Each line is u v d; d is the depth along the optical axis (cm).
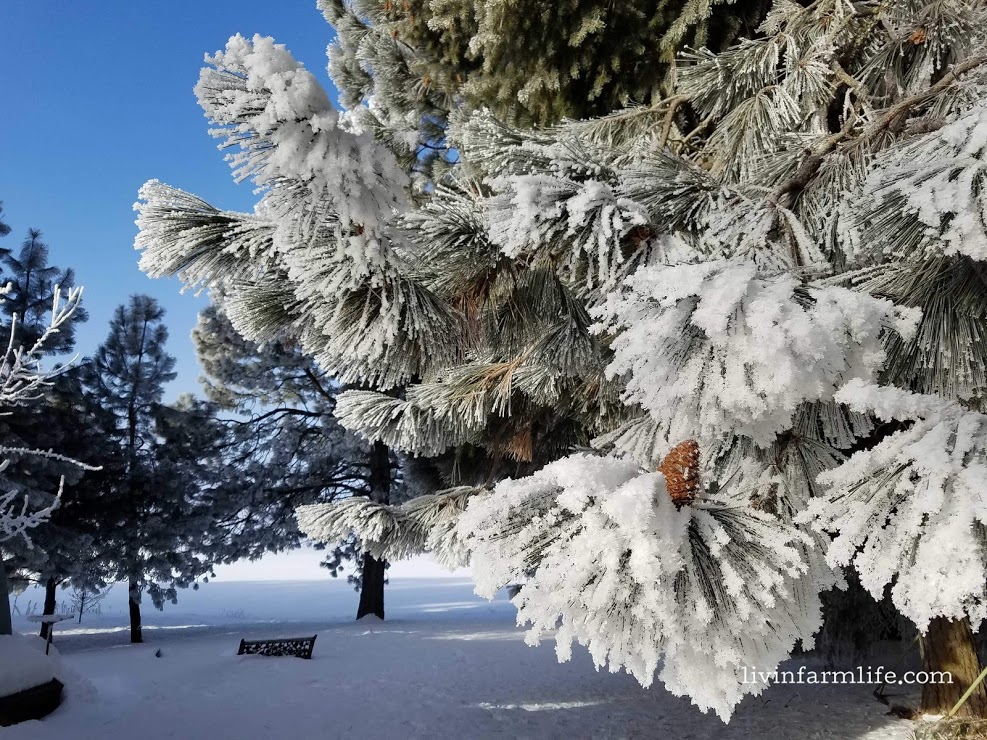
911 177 108
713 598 82
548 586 81
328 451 1967
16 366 394
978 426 83
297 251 158
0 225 1745
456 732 557
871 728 458
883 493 83
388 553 351
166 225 177
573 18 413
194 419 1986
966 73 179
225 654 1070
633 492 83
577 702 648
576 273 177
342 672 863
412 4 546
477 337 221
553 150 164
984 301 136
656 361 97
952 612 71
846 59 322
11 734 504
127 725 568
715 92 315
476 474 650
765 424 103
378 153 123
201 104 114
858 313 89
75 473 1680
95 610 2436
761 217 154
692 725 528
